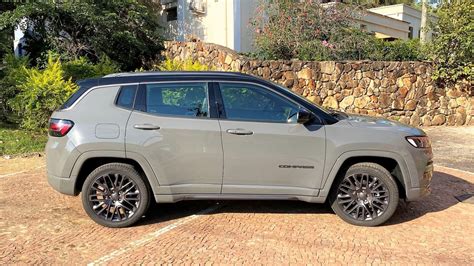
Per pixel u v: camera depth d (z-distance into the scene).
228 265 3.96
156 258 4.11
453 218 5.27
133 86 4.96
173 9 18.19
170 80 4.98
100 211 4.91
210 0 16.38
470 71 11.92
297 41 12.29
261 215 5.29
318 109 4.98
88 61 12.83
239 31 15.84
